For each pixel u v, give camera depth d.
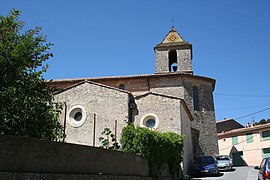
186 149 24.22
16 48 8.85
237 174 23.95
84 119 21.67
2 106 8.63
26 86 9.01
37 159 8.13
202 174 23.38
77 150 9.84
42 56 9.83
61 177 8.76
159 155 16.30
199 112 32.59
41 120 9.78
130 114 22.05
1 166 7.10
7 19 9.34
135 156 13.84
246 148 45.19
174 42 36.66
